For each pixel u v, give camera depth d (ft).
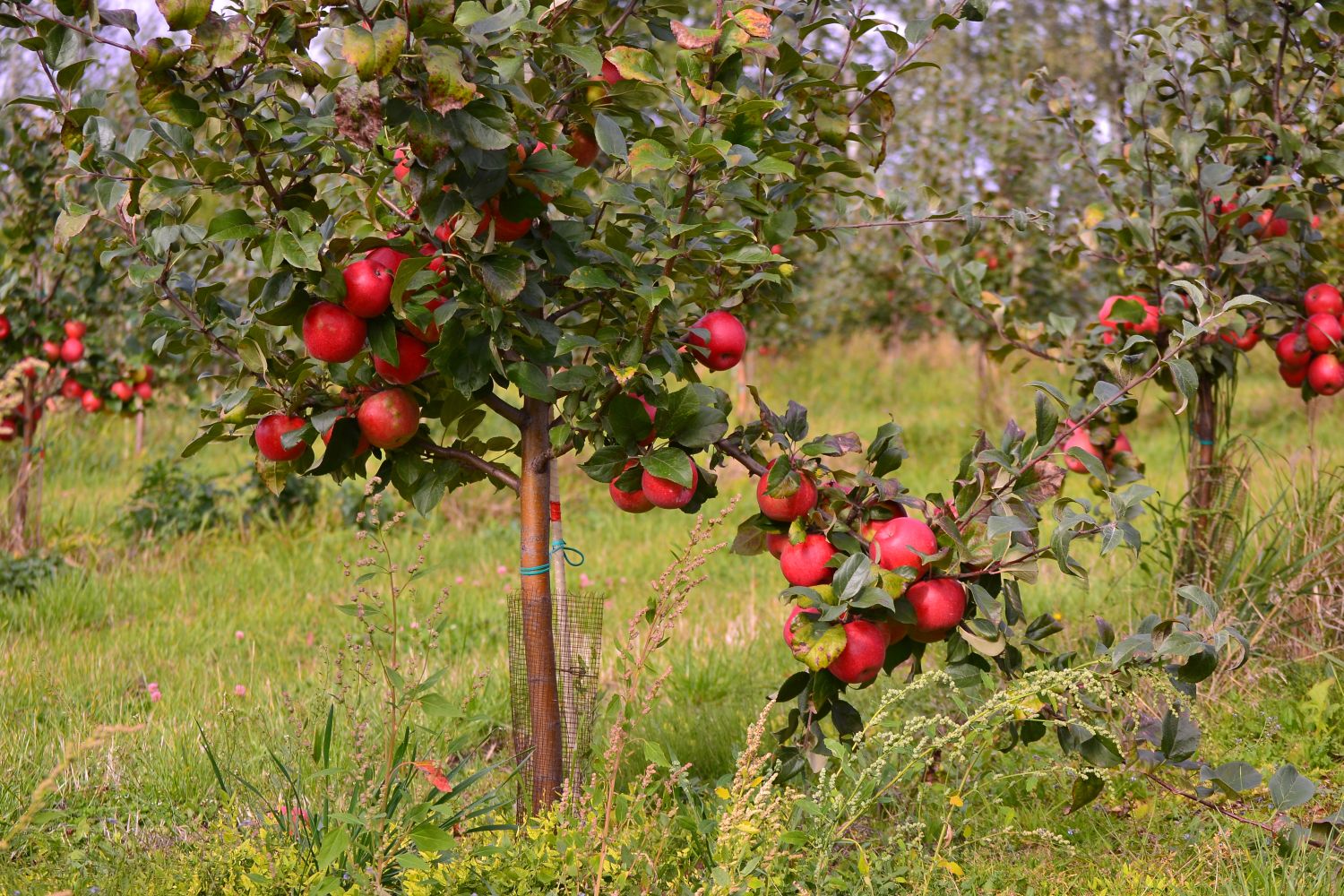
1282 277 16.07
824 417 47.26
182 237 10.00
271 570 25.88
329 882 8.85
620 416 9.23
